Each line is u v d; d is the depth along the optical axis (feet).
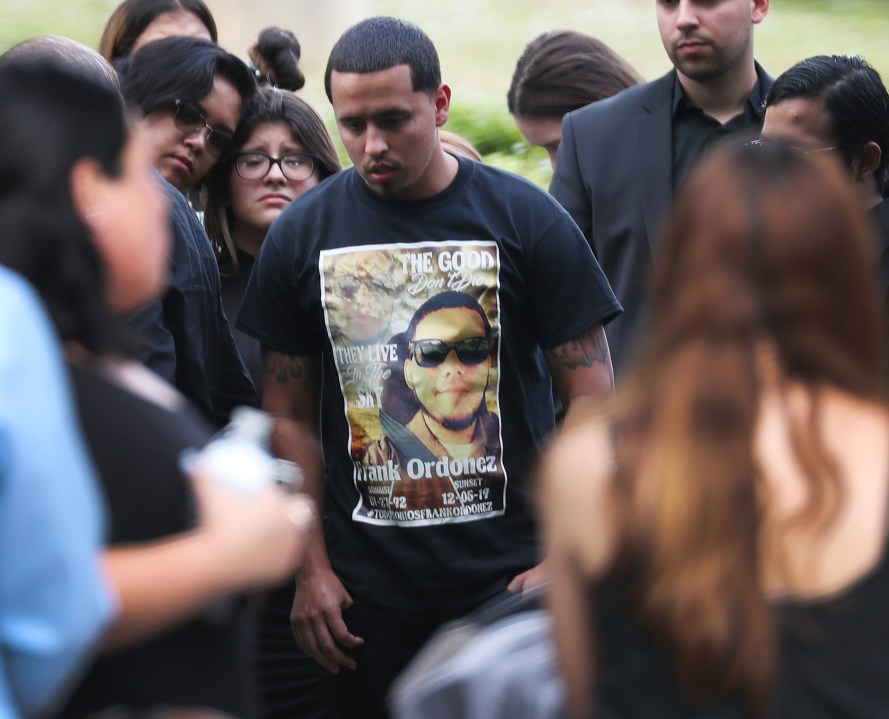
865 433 18.92
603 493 19.02
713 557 18.06
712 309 18.85
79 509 17.48
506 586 36.88
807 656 18.25
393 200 36.40
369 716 38.60
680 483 18.28
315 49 107.14
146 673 19.33
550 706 21.25
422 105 35.29
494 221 36.32
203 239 36.70
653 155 47.67
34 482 17.04
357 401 36.99
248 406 39.22
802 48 138.41
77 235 19.47
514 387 37.04
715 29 46.52
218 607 19.95
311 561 37.93
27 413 17.16
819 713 18.17
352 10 108.47
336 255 36.76
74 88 20.02
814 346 18.88
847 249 19.19
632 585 18.71
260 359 43.19
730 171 19.57
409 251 36.27
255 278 38.19
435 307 36.27
